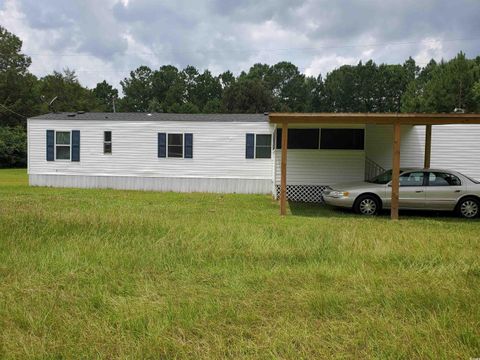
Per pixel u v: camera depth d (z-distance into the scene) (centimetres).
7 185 1808
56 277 460
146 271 488
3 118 4525
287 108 5750
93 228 713
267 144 1630
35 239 629
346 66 6425
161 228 730
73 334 321
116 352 296
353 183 1149
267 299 399
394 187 1006
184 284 445
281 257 561
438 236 709
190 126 1650
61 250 564
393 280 456
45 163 1711
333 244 633
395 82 6081
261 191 1638
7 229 691
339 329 331
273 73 6894
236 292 418
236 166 1644
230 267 509
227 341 313
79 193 1477
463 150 1401
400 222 920
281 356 290
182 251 578
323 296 398
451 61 3966
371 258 554
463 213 1038
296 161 1402
